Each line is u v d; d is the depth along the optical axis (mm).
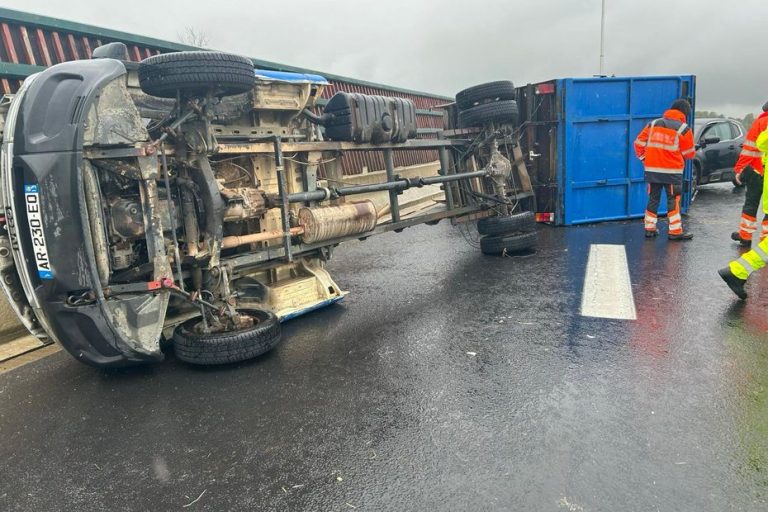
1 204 3439
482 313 4855
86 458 2795
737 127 13258
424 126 15203
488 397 3193
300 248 4797
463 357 3848
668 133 7168
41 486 2568
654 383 3238
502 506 2227
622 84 8977
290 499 2363
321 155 5109
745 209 6797
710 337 3916
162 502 2389
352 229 5074
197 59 3432
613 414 2902
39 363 4242
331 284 5367
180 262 3838
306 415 3115
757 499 2178
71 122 3238
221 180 4133
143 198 3549
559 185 9016
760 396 3010
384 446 2732
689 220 9188
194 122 3803
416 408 3117
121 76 3445
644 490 2270
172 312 4465
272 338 4039
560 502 2227
